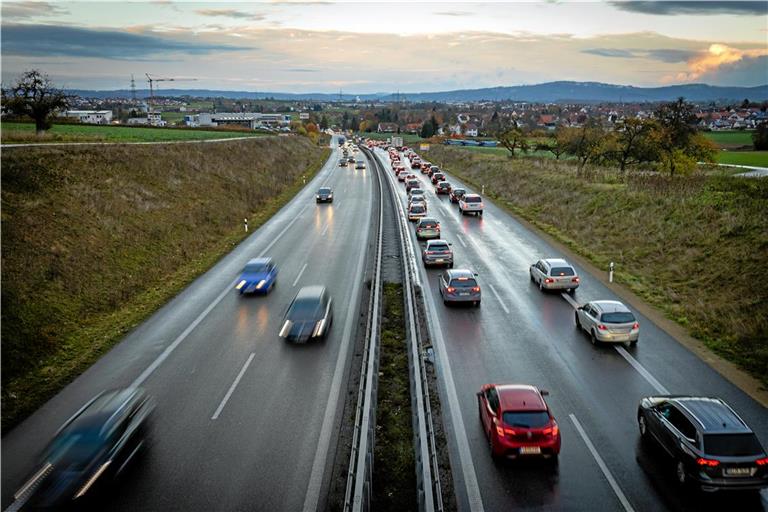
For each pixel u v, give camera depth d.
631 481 11.80
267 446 13.25
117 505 11.19
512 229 40.31
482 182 67.25
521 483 11.77
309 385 16.45
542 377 16.84
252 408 15.09
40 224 27.12
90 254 27.05
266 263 27.19
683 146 54.38
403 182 72.94
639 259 29.91
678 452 11.66
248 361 18.25
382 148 154.25
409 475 12.25
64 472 11.29
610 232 35.47
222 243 36.56
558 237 36.78
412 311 20.52
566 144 79.75
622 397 15.55
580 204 43.38
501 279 27.77
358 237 38.03
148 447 13.23
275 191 60.03
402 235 33.94
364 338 20.16
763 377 16.53
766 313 20.06
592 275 28.20
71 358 18.70
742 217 29.09
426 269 30.00
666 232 31.84
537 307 23.48
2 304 20.00
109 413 12.49
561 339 19.92
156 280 27.94
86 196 32.81
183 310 23.58
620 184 47.19
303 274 28.95
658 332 20.45
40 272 23.28
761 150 93.25
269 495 11.48
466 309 23.36
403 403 15.40
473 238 37.41
